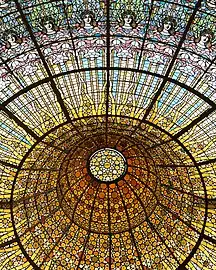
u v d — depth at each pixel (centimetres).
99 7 1270
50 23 1277
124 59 1339
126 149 1706
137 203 1708
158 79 1359
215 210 1517
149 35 1301
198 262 1525
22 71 1326
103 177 1753
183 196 1574
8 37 1273
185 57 1312
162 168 1612
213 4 1234
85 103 1418
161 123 1435
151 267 1598
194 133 1431
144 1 1260
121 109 1430
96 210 1723
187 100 1376
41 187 1583
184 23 1271
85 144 1655
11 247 1505
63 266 1597
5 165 1465
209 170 1486
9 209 1498
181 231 1574
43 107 1405
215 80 1322
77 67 1349
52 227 1616
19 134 1438
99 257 1642
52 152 1534
